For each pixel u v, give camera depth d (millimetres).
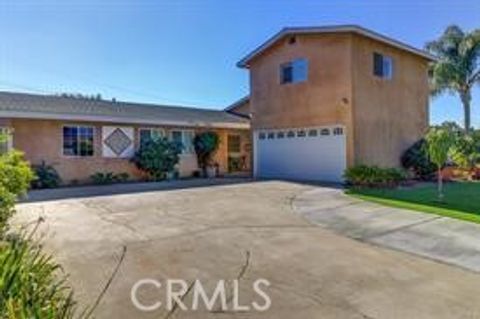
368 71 18141
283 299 5328
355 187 15539
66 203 11711
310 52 18625
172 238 7984
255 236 8234
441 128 14500
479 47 29031
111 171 18922
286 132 19844
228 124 22594
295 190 14727
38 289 3225
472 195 13711
